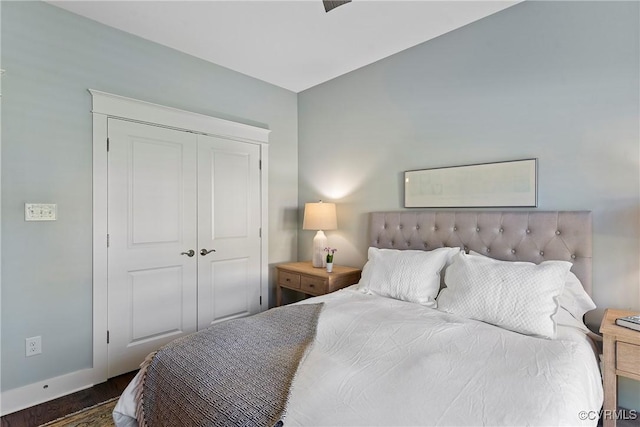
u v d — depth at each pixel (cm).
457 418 94
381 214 288
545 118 210
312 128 362
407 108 279
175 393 124
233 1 212
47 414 198
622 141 184
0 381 197
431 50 263
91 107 231
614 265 187
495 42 229
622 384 186
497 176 228
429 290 217
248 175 332
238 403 105
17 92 201
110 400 213
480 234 228
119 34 246
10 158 199
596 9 191
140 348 257
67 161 221
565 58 202
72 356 224
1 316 198
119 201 245
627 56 183
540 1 210
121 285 247
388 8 221
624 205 184
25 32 204
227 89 315
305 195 370
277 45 270
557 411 98
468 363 128
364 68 310
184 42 265
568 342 149
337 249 336
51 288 215
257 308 340
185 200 284
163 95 271
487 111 234
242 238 328
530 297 167
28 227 206
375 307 200
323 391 108
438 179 258
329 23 239
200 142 293
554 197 206
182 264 282
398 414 96
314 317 181
